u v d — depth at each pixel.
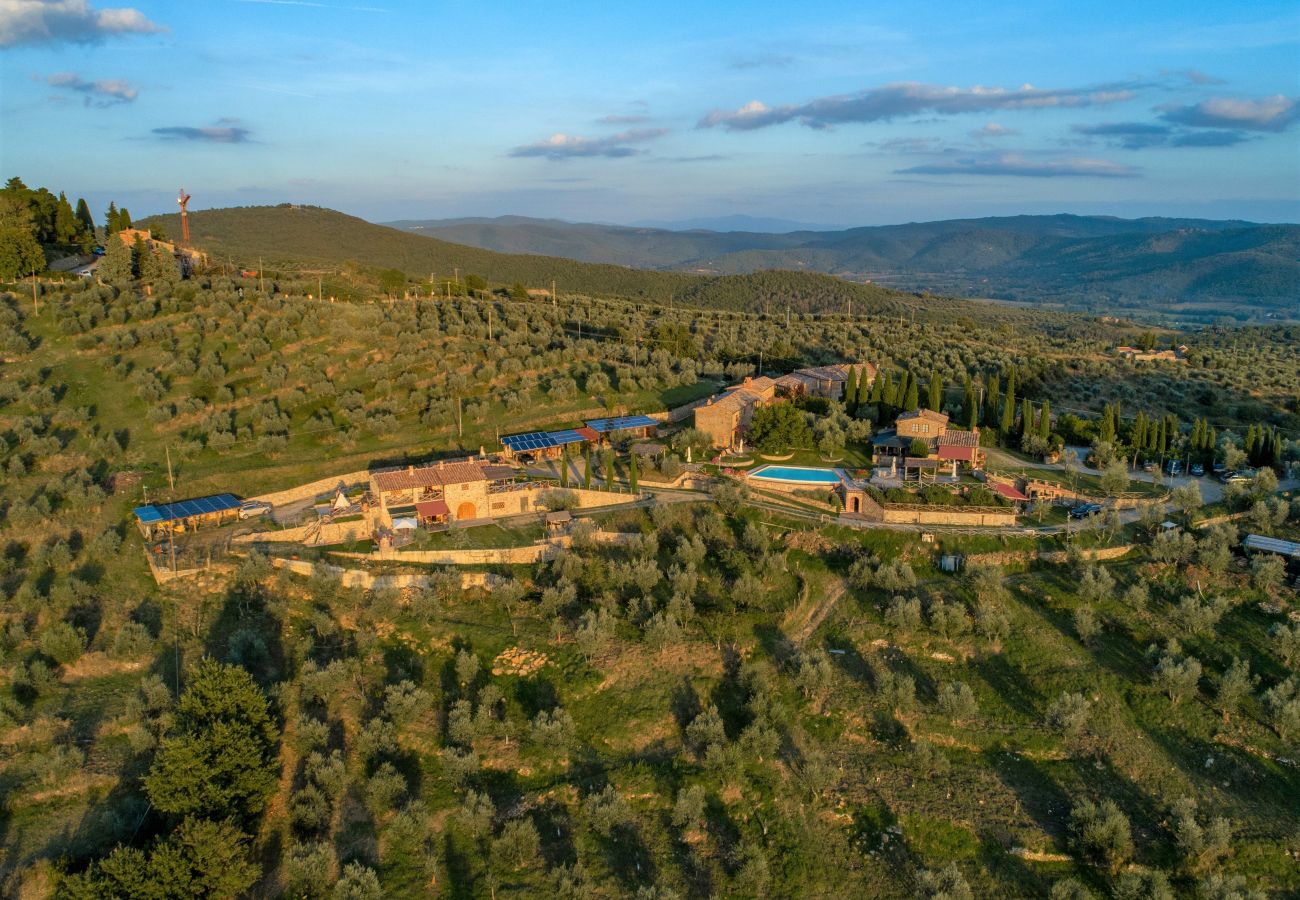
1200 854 63.59
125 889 53.47
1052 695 78.25
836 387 154.50
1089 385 189.88
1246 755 71.31
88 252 184.38
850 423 129.38
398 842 63.31
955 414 144.12
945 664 82.31
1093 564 92.38
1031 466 121.19
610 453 118.25
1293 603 84.31
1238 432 157.25
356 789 66.94
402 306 178.25
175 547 90.00
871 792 70.25
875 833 66.94
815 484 110.81
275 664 77.12
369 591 86.94
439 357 145.88
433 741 71.69
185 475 103.06
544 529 99.19
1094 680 78.94
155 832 60.62
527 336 169.00
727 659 81.75
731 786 69.62
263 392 125.50
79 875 53.53
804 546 99.00
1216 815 66.88
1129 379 198.75
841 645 84.88
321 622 80.38
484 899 59.81
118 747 66.06
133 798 62.38
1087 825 65.00
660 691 77.38
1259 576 86.31
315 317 150.75
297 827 63.16
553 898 60.00
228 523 96.50
